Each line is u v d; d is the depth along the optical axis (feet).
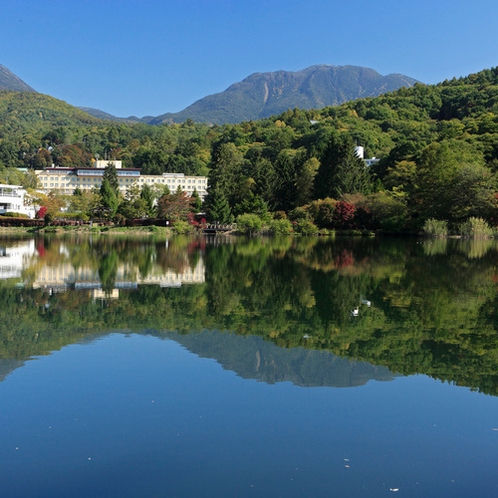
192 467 28.04
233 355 46.47
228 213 319.47
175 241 223.92
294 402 36.37
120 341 50.83
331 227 292.20
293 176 352.49
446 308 68.13
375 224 286.46
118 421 33.30
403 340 51.96
